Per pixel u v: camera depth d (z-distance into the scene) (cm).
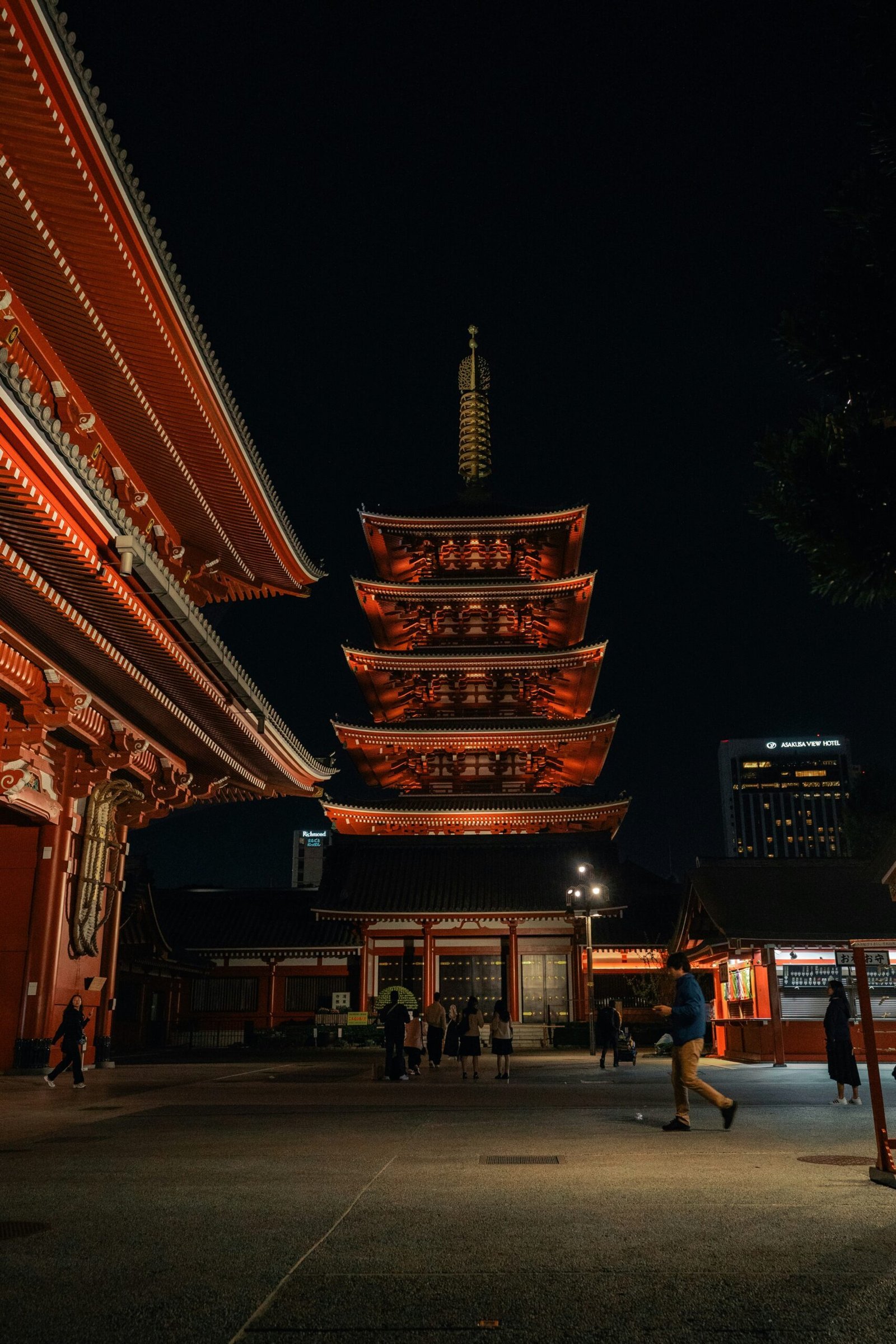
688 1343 446
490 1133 1255
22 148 1692
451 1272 565
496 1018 2442
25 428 1397
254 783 3466
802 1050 3084
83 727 2378
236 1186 852
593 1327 469
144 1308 500
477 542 6241
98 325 2181
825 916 3198
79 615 1989
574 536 6128
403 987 5150
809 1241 633
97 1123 1389
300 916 5781
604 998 5162
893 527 815
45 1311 495
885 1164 850
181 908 5909
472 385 7044
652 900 5531
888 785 5162
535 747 5834
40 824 2469
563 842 5644
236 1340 452
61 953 2505
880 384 832
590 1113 1528
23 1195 812
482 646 6088
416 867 5547
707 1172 916
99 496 1673
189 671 2383
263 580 3575
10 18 1395
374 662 5872
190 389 2402
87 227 1897
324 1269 573
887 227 825
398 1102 1738
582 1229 673
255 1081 2319
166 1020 5162
